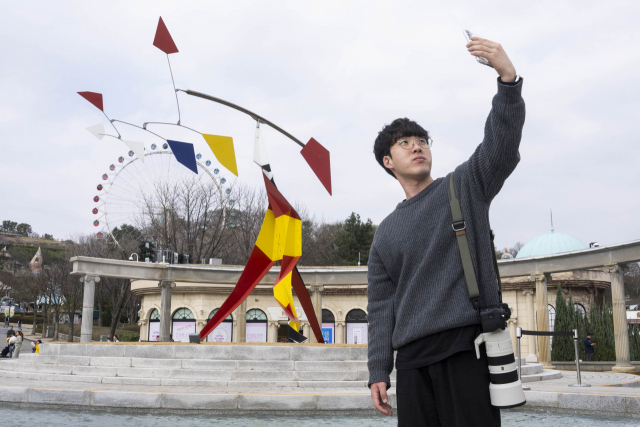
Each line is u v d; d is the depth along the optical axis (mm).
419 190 2664
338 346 12531
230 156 11961
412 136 2662
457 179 2443
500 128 2176
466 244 2295
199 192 44125
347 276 30797
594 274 32500
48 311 65688
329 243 57656
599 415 8359
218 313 13945
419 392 2326
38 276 56500
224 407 8594
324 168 13391
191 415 8516
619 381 13688
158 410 8695
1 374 13727
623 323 22219
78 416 8297
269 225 14602
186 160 11602
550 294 31922
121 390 9773
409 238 2461
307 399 8586
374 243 2695
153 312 36219
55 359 13648
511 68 2166
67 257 52312
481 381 2174
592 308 27016
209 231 45125
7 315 68438
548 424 7418
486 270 2285
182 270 30000
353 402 8594
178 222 43562
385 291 2646
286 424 7547
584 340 24828
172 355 12688
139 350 12969
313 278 30953
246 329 33938
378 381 2514
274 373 11680
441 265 2352
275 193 13938
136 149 11484
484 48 2191
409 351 2373
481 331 2227
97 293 55188
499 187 2334
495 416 2184
